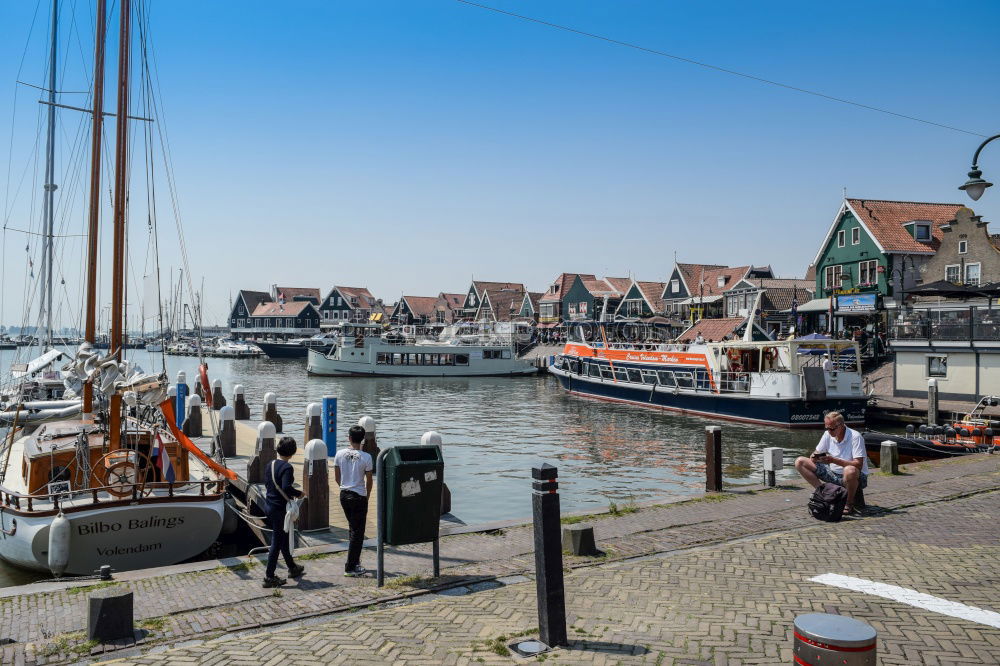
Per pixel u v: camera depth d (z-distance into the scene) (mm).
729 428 32031
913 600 6777
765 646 5727
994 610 6488
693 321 68062
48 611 7000
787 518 10383
